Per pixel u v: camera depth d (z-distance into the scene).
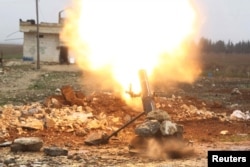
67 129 18.62
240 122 21.80
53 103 22.23
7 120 19.45
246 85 49.84
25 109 21.50
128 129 19.03
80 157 13.76
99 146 15.96
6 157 13.82
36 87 40.66
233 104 31.55
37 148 14.80
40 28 74.25
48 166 12.51
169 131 13.92
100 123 19.30
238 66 84.38
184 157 14.12
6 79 47.28
